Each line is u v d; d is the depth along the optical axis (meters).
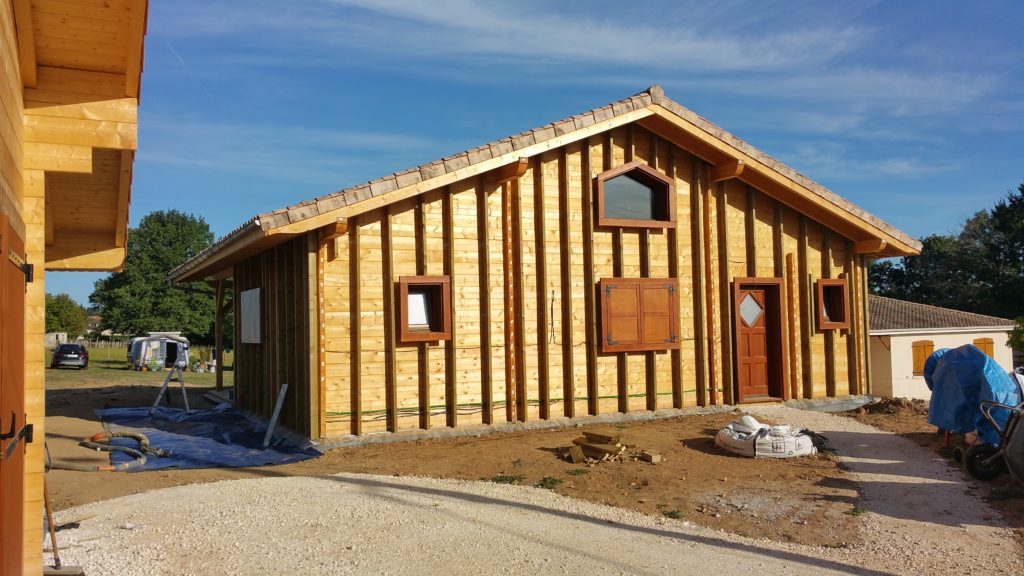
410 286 11.02
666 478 8.39
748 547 6.14
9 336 3.48
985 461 8.55
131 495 7.49
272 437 10.98
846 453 9.98
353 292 10.55
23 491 4.26
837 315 14.72
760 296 14.12
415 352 10.94
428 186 10.56
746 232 13.96
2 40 3.47
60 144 4.91
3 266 3.26
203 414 14.38
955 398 9.79
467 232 11.41
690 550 5.96
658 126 12.96
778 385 13.97
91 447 10.34
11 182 3.90
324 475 8.38
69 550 5.54
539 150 11.45
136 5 4.14
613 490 7.89
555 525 6.50
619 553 5.79
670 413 12.74
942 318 20.16
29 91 4.86
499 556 5.61
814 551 6.11
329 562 5.38
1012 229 42.25
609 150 12.57
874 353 18.72
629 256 12.80
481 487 7.82
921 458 9.71
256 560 5.39
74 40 4.54
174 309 55.03
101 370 34.25
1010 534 6.64
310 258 10.20
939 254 46.72
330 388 10.30
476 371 11.35
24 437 4.16
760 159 13.28
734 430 10.02
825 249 14.59
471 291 11.38
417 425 10.88
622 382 12.57
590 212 12.34
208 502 7.07
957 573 5.62
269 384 12.57
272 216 9.51
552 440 10.51
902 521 7.03
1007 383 9.48
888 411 13.32
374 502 7.08
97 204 6.97
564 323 12.11
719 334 13.57
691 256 13.45
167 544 5.75
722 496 7.73
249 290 13.98
